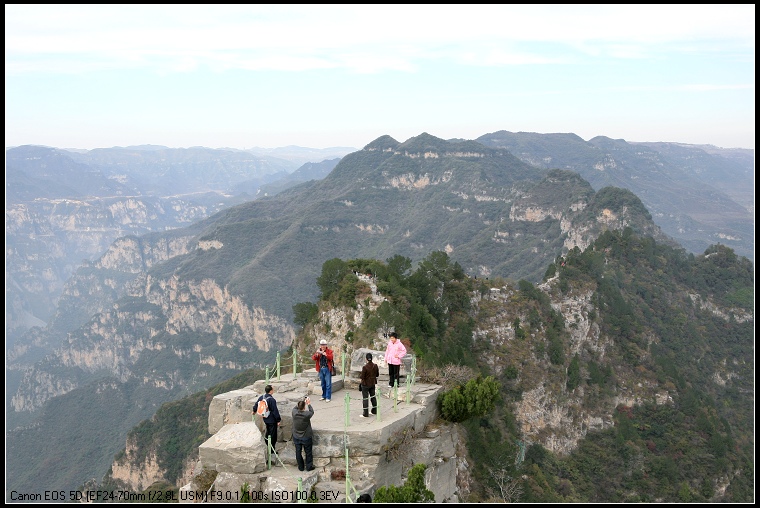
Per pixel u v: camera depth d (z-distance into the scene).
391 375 34.81
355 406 32.56
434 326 100.31
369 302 96.88
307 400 27.66
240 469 26.78
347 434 28.33
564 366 122.12
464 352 96.31
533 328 124.19
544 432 107.44
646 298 168.38
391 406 32.59
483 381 36.62
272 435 28.14
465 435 67.56
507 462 68.88
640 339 144.88
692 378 148.75
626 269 180.25
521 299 127.81
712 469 111.31
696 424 122.81
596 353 136.50
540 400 110.75
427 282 114.50
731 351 171.12
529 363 115.19
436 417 34.75
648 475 108.94
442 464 33.59
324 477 27.58
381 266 114.19
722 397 153.00
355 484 27.31
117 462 148.62
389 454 29.30
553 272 152.50
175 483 130.25
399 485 30.03
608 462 109.56
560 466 101.88
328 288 108.38
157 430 145.50
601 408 121.81
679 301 176.38
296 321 119.50
